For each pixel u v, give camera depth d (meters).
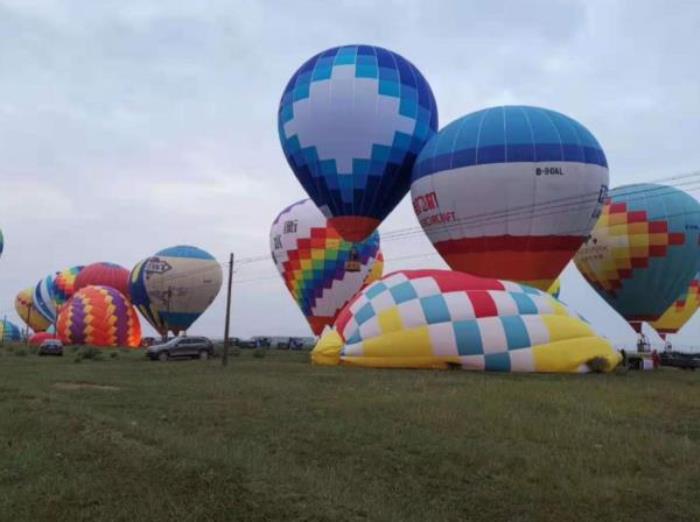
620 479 9.48
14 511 7.67
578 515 8.03
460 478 9.49
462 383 20.97
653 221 37.84
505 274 29.81
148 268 67.81
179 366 33.62
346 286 42.91
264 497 7.94
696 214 38.28
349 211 32.31
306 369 28.02
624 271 38.72
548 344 27.27
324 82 31.72
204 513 7.50
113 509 7.70
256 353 49.72
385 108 31.56
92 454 10.23
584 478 9.48
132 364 36.25
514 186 29.03
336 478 9.20
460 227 30.22
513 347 26.86
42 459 9.95
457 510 8.14
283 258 44.41
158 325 69.25
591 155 29.84
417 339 27.47
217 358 44.69
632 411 15.88
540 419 13.91
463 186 29.64
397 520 7.48
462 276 29.22
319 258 42.75
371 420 13.96
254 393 18.97
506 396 17.48
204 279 68.06
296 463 10.15
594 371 27.48
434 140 31.55
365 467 10.03
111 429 12.32
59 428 12.41
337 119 31.28
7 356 48.06
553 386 20.33
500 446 11.41
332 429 12.86
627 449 11.29
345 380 22.39
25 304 109.31
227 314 35.97
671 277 38.22
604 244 39.16
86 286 79.75
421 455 10.81
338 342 29.86
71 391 20.06
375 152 31.52
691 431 13.48
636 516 8.04
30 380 24.11
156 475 8.92
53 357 46.75
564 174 29.12
